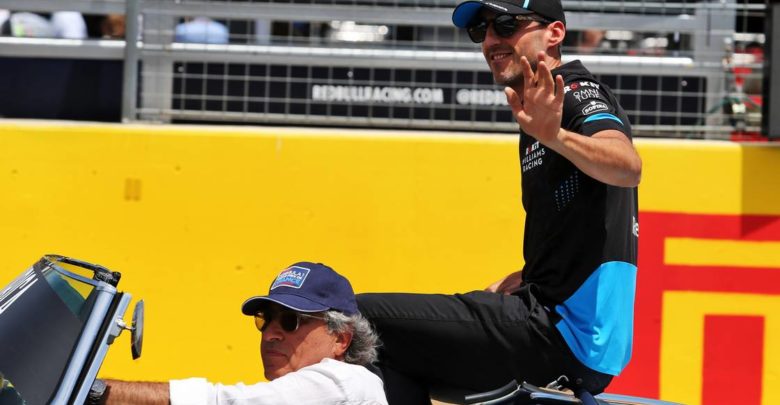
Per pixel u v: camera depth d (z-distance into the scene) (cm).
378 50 1617
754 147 1547
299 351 919
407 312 1023
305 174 1567
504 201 1560
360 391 896
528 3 1034
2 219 1563
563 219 1011
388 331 1028
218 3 1614
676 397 1545
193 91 1623
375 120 1620
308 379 888
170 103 1622
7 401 765
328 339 924
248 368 1566
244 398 868
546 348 1008
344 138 1562
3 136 1566
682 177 1552
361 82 1620
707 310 1545
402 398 1038
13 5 1667
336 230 1563
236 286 1567
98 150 1570
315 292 917
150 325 1565
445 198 1560
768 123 1559
